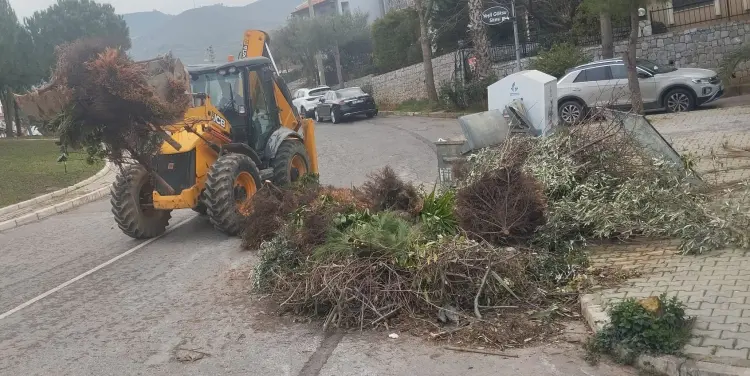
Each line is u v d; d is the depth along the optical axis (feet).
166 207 33.04
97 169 69.67
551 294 19.92
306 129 43.19
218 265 28.25
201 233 35.42
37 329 22.24
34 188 59.82
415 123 82.99
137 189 34.68
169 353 18.95
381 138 70.79
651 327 15.66
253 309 22.00
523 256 21.20
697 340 15.48
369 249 20.77
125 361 18.67
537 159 26.91
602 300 18.53
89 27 102.12
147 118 29.25
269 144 37.58
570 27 89.35
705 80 59.36
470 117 31.60
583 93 61.77
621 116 28.25
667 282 19.40
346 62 150.41
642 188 24.81
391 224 22.39
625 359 15.67
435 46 110.73
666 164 25.76
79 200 54.08
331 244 21.83
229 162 32.71
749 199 24.53
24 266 32.78
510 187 23.34
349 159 58.29
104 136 29.76
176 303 23.59
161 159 33.17
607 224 23.82
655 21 79.66
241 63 36.52
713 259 20.97
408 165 51.26
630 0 52.75
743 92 68.74
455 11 101.55
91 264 31.27
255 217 30.25
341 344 18.47
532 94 33.22
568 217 24.07
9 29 91.86
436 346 17.70
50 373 18.26
